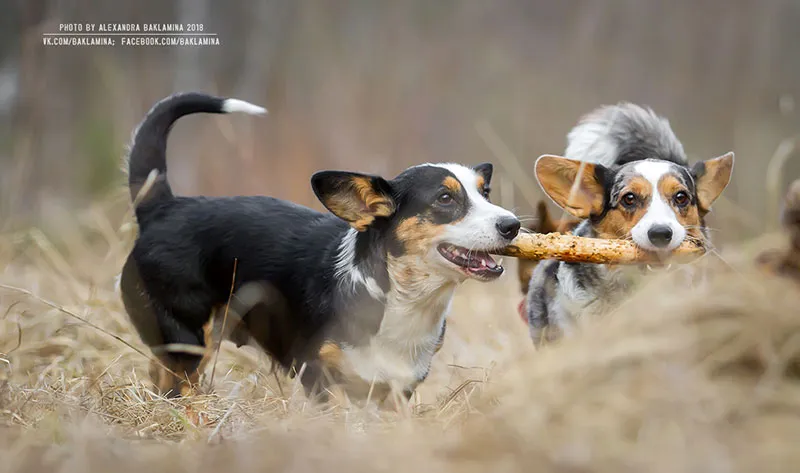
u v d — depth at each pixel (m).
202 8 29.58
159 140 10.52
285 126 28.23
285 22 33.78
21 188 19.17
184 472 6.50
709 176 10.33
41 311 12.02
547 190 10.52
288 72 32.41
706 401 6.62
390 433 7.55
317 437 7.10
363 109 31.17
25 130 24.67
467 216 9.39
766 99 34.59
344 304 9.50
